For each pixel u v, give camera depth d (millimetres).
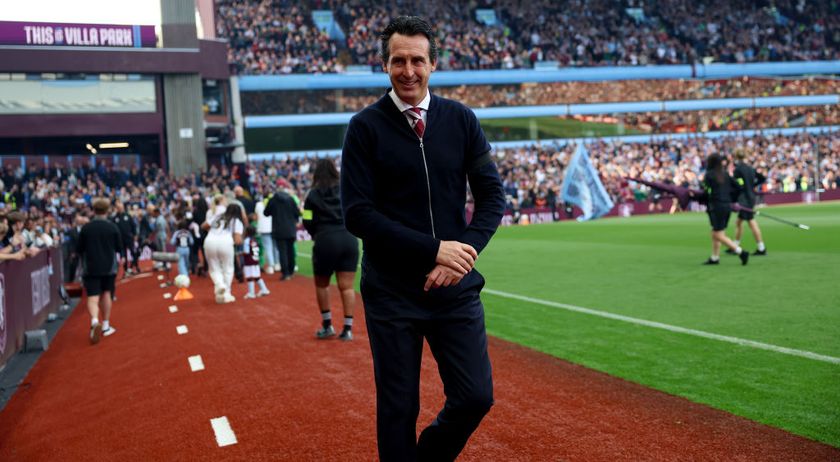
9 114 30281
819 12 51906
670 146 43625
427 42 2619
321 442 4016
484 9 47344
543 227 27531
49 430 5020
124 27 31422
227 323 8594
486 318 7891
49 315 11008
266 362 6188
